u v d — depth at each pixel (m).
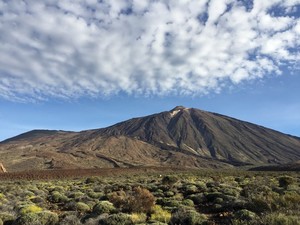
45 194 28.84
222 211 15.92
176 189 26.59
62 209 19.42
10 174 67.06
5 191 32.47
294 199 12.45
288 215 10.17
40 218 13.73
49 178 63.59
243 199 16.48
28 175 66.06
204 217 13.24
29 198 24.92
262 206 13.03
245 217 11.82
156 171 92.88
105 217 13.40
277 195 14.12
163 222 12.98
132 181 41.88
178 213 13.43
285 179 25.97
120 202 16.78
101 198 21.59
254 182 29.42
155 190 27.41
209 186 28.77
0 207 19.61
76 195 25.34
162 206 18.03
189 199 19.95
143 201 16.12
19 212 16.31
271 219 9.82
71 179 60.19
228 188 23.89
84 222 13.79
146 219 13.85
